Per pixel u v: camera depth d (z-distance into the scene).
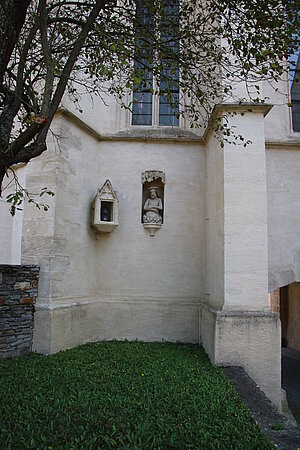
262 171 6.81
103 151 8.74
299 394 7.23
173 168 8.76
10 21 3.84
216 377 5.41
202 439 3.41
